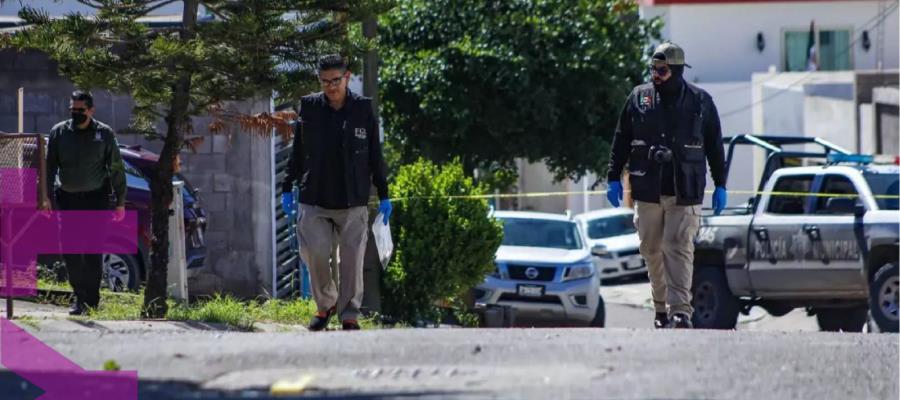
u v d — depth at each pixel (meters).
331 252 35.41
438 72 91.31
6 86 61.59
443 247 54.50
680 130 36.84
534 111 91.56
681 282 37.31
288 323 41.84
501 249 67.81
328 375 23.84
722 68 152.62
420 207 54.50
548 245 69.25
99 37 39.16
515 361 25.66
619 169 38.09
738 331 31.62
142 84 39.12
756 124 128.88
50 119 61.53
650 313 87.94
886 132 102.50
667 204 37.22
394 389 22.38
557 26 92.31
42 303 43.78
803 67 151.75
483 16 92.94
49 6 62.16
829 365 25.88
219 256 63.16
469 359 25.83
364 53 41.09
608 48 92.31
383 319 52.34
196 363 25.06
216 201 62.97
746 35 152.50
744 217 57.97
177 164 41.56
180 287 48.75
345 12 40.41
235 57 38.94
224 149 62.88
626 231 116.25
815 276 54.66
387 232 48.22
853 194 54.25
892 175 54.34
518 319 66.75
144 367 24.69
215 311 39.72
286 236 65.69
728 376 24.25
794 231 55.44
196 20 39.94
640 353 26.70
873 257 52.59
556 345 27.59
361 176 34.88
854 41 152.25
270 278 63.44
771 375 24.58
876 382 24.34
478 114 92.88
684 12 152.50
